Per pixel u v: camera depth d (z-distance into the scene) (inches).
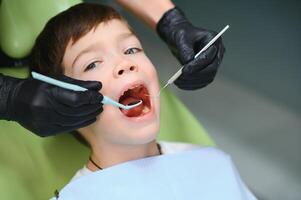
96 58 33.4
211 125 67.1
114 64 33.0
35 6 40.8
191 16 84.5
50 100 32.2
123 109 33.1
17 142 38.4
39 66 36.7
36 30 40.5
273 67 74.7
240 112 68.6
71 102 31.3
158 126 33.7
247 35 80.7
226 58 76.5
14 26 40.3
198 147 39.7
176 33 42.7
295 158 62.3
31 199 37.3
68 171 39.8
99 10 35.4
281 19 83.4
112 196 34.2
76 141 40.6
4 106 34.0
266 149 63.6
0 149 37.6
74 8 36.7
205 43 40.5
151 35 80.0
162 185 35.3
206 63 37.9
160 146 39.3
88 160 38.6
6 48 40.7
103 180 34.4
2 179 36.3
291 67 74.5
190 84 39.4
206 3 87.6
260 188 59.2
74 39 34.0
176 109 45.6
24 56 41.6
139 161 35.8
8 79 34.8
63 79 32.8
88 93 31.3
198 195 35.9
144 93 33.6
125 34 34.3
